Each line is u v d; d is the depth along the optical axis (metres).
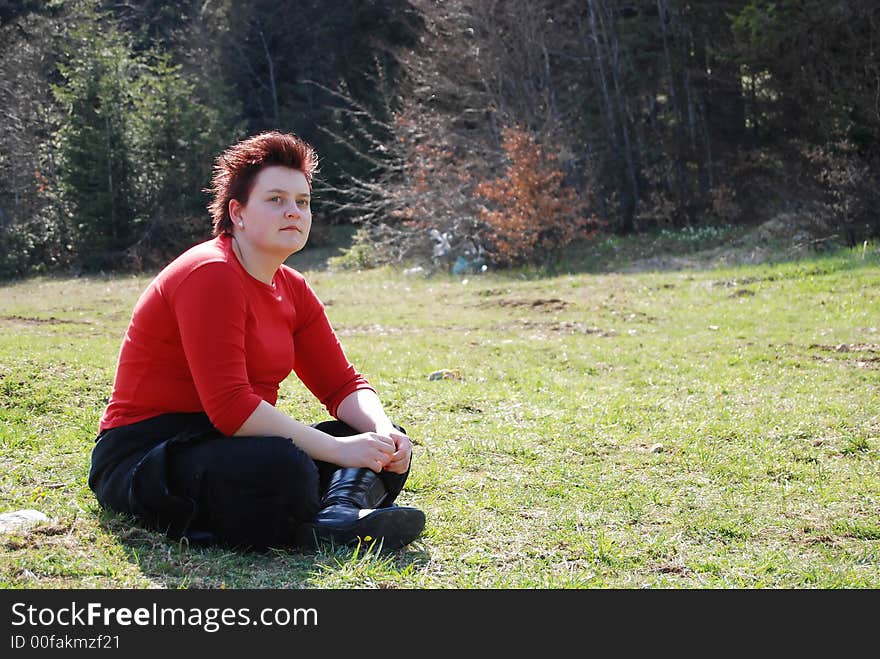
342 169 31.53
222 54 35.44
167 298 3.51
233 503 3.39
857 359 8.83
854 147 18.14
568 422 6.23
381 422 3.86
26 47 31.12
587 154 23.61
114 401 3.71
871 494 4.68
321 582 3.18
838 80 19.17
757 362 8.82
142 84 29.59
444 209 21.59
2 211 28.17
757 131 22.92
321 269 24.09
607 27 24.28
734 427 6.08
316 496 3.45
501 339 10.65
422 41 25.98
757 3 20.23
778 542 3.96
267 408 3.46
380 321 12.64
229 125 30.55
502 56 24.11
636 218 23.03
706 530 4.09
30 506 3.91
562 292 14.73
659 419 6.38
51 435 5.23
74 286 21.56
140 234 26.89
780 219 19.23
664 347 9.81
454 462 5.15
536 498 4.50
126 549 3.41
